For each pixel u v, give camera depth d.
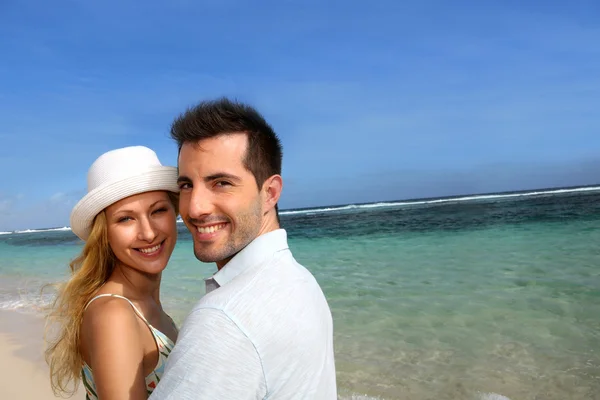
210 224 1.44
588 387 4.54
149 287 2.06
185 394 1.11
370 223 30.67
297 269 1.39
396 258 13.59
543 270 10.14
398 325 6.78
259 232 1.46
